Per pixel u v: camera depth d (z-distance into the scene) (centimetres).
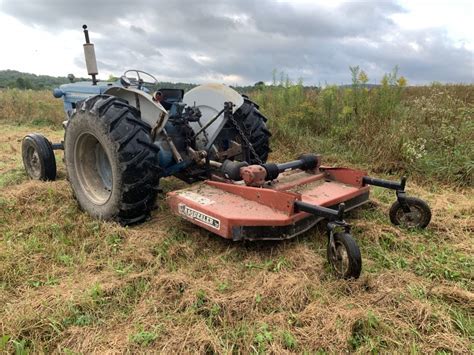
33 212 344
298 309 218
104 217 323
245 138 358
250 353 186
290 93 703
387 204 374
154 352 185
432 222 324
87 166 352
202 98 388
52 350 192
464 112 540
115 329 204
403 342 192
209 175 342
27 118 1016
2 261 262
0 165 531
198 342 190
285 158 570
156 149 308
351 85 643
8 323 201
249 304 217
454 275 250
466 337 196
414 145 489
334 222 239
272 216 264
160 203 374
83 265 262
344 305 216
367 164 516
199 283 237
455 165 452
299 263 261
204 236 302
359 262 228
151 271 252
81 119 318
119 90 344
